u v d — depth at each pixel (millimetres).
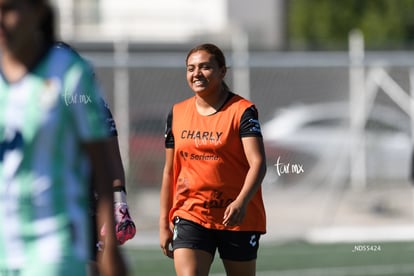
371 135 61094
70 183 12906
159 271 41531
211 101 23125
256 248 23422
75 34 100188
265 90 69000
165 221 24031
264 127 67750
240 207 21672
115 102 54688
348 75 68688
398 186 60125
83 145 13023
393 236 54781
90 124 12789
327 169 62062
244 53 54875
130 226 19672
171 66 53188
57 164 12797
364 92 59156
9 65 12789
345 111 67625
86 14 103000
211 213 23031
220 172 22938
